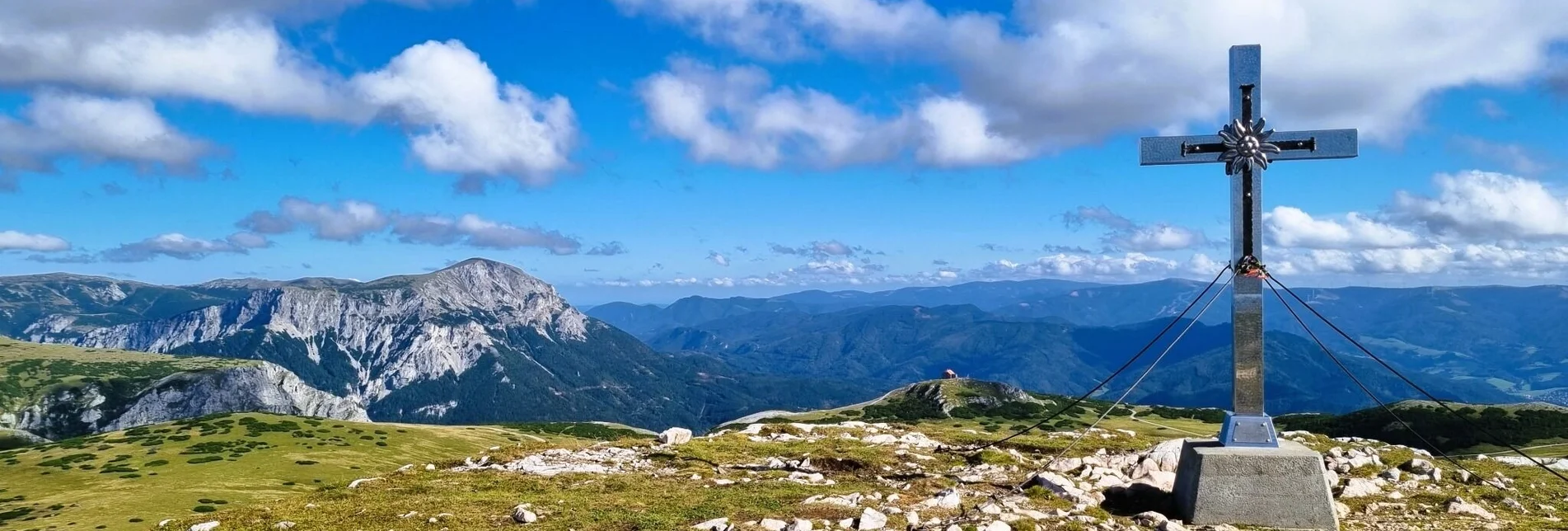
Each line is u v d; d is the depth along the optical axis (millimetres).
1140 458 26750
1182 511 21062
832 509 20594
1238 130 20938
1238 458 20328
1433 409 139000
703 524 19234
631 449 32156
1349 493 23469
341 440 140750
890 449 31344
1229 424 21234
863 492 22594
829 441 34188
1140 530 19438
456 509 21516
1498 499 23484
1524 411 129625
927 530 18594
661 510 20969
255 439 132625
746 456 30344
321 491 25375
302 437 139125
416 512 21188
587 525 19516
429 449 148875
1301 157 20891
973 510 20266
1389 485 24516
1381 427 140500
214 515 22141
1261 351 21000
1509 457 32656
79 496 87438
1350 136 20750
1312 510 20016
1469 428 126750
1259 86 21047
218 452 119500
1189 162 21453
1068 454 29984
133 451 119812
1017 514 19969
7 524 73375
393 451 138750
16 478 101562
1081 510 20500
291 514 21531
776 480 25391
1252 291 21109
